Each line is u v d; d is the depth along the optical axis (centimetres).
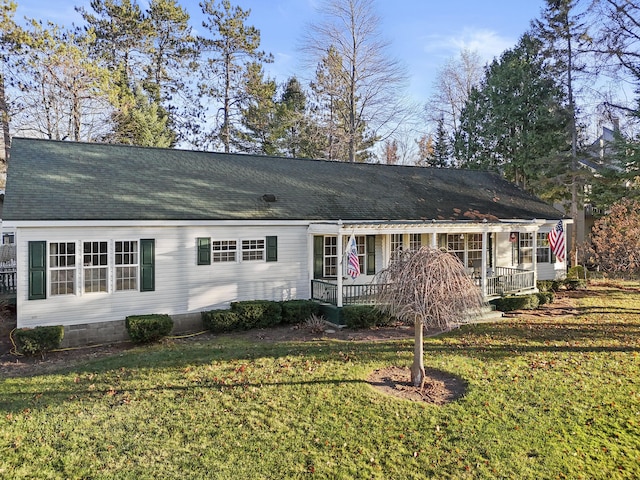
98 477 574
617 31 2022
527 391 857
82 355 1138
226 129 3775
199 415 750
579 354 1102
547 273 2222
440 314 806
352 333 1352
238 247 1471
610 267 1989
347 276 1722
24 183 1284
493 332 1341
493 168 3106
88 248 1238
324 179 1933
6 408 784
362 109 3238
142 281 1314
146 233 1317
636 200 2098
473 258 2025
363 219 1664
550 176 2602
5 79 2647
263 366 1002
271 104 3925
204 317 1383
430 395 848
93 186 1377
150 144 3167
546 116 2620
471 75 3825
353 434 686
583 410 772
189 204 1438
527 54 2856
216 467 598
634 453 635
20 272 1149
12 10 2525
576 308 1705
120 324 1283
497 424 720
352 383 896
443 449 645
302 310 1480
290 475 581
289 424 718
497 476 580
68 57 2722
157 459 616
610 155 2502
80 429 702
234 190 1623
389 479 573
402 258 902
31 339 1095
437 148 3984
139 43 3431
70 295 1213
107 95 2858
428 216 1817
